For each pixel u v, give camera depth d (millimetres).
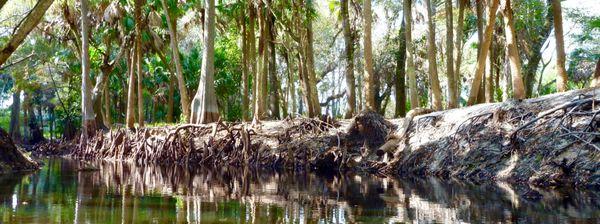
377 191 9438
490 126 12438
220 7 25391
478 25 20031
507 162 11422
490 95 20922
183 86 24219
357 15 24672
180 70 24266
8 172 12719
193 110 19562
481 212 6859
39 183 10250
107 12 27250
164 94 42438
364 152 15242
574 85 33156
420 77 31906
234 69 39250
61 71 37688
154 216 6426
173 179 11875
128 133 20844
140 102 26953
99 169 14797
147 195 8609
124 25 29281
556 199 8023
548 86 35125
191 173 13922
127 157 20016
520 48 24812
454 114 14008
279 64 39656
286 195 8852
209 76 19469
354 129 15961
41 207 6996
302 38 23984
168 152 18141
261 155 16688
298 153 15984
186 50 45219
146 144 18812
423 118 14586
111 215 6449
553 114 11203
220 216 6527
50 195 8328
